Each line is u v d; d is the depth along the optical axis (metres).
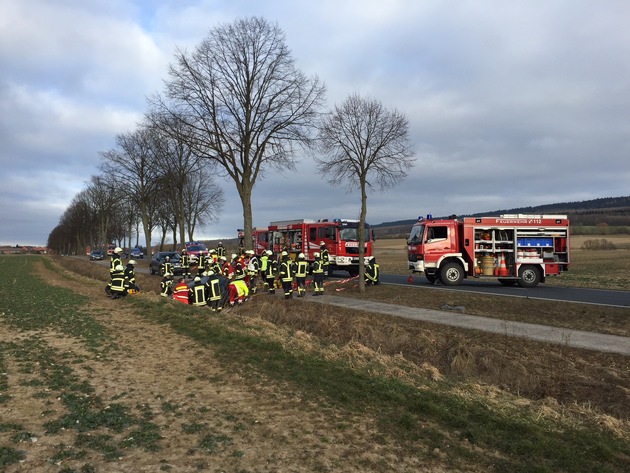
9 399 6.06
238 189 24.36
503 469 4.60
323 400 6.49
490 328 12.02
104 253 71.31
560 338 10.87
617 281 24.61
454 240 21.47
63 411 5.72
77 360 8.27
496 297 16.27
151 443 4.88
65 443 4.78
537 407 6.64
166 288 20.16
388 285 21.12
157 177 37.81
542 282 22.31
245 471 4.35
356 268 26.61
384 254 67.00
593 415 6.50
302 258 18.58
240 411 6.00
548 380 8.79
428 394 6.72
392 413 6.03
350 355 9.18
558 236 21.53
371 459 4.68
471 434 5.38
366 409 6.16
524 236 21.38
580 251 60.53
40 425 5.23
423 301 16.69
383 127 17.84
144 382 7.16
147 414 5.77
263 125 23.91
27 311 13.91
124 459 4.48
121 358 8.59
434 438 5.27
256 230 33.72
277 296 18.94
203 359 8.69
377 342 11.66
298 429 5.42
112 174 42.84
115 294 18.23
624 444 5.39
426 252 21.44
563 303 14.68
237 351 9.22
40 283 25.45
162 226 56.22
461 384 7.75
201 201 51.22
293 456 4.70
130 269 19.89
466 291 18.33
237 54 23.27
